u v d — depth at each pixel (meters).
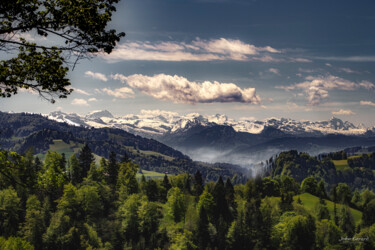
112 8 17.50
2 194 125.94
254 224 153.25
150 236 142.12
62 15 16.67
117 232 139.25
